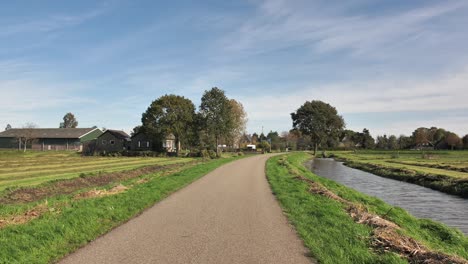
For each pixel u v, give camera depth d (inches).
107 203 565.3
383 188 1250.0
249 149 4446.4
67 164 1856.5
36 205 571.5
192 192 762.2
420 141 5570.9
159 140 3038.9
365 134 5940.0
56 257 321.1
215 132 3024.1
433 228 568.4
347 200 754.2
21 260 304.5
